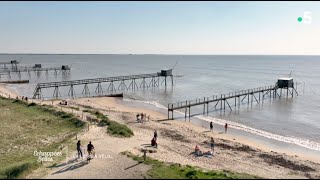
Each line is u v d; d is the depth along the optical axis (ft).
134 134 132.26
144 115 176.55
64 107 182.39
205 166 94.22
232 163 101.71
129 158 90.63
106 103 230.89
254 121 177.27
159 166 82.38
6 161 97.35
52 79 429.38
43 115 160.35
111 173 77.77
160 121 172.14
